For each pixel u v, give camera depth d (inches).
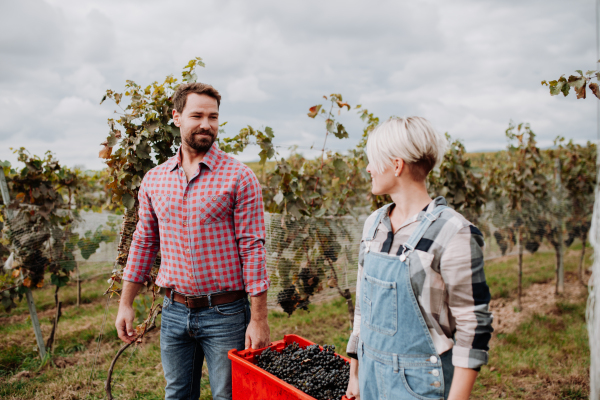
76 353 166.7
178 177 86.1
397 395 54.5
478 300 50.0
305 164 189.8
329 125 156.7
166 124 125.0
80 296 234.8
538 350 164.9
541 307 217.6
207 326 85.8
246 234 85.0
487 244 233.8
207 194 83.2
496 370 151.2
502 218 233.1
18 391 134.8
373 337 57.6
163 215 86.4
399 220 58.4
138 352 163.9
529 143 234.2
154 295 122.8
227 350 86.4
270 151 157.2
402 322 53.9
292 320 203.0
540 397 133.3
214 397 88.6
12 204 165.5
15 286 159.9
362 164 180.9
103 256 179.9
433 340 53.2
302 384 75.6
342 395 72.9
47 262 165.2
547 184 256.2
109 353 163.6
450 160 205.0
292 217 155.6
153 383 140.5
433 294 52.3
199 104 83.4
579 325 189.2
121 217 178.5
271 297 153.6
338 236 162.9
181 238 84.7
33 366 154.4
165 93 125.0
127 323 93.9
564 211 250.1
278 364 81.7
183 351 91.0
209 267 84.2
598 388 53.2
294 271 155.6
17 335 183.3
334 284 162.2
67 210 179.8
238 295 87.7
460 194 206.7
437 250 51.4
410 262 52.9
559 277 242.7
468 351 49.2
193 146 84.5
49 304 232.2
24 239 161.0
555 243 242.2
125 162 124.2
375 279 56.9
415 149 54.4
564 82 94.7
